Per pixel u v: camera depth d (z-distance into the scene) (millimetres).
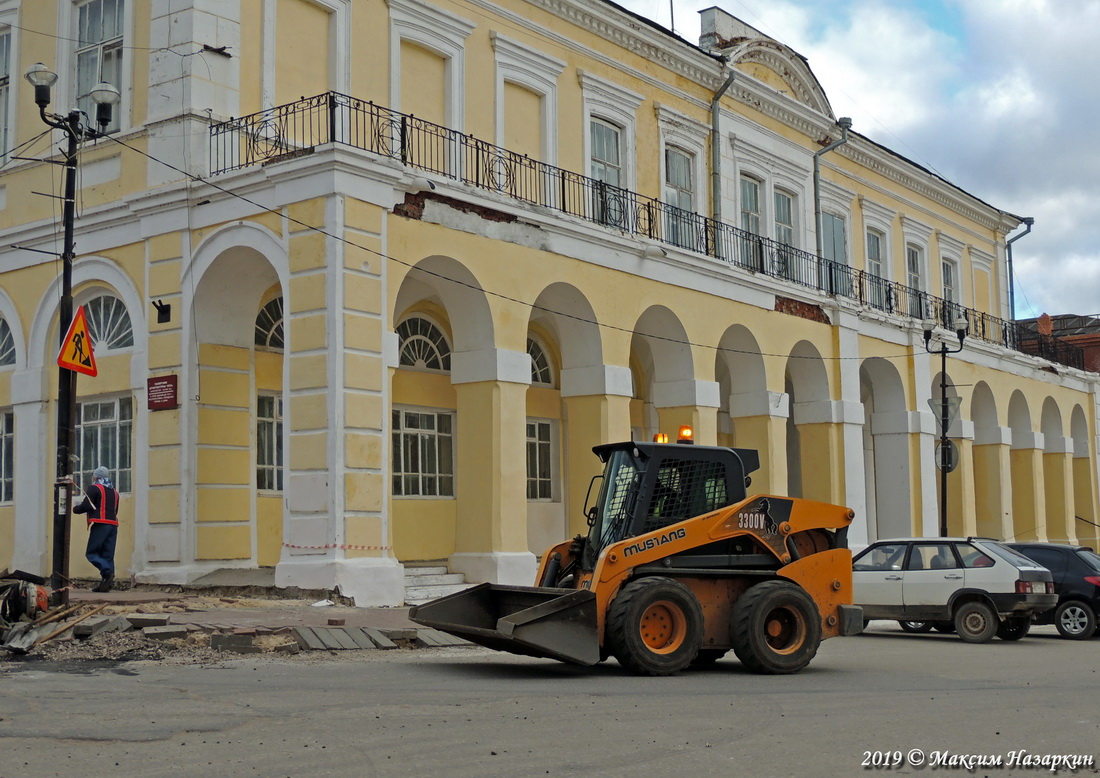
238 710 8195
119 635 11930
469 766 6516
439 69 20219
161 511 16922
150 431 17172
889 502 29453
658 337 22422
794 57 28438
